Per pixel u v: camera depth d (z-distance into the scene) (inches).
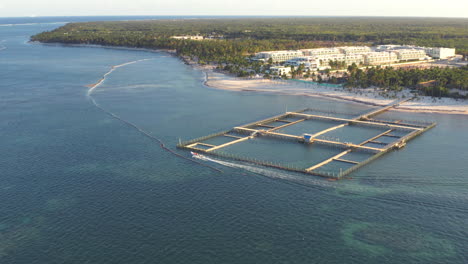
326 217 4758.9
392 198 5187.0
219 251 4165.8
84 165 6294.3
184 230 4515.3
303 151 6943.9
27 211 4923.7
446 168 6141.7
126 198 5221.5
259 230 4510.3
